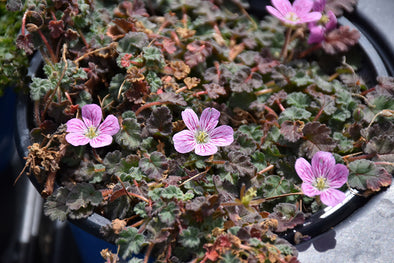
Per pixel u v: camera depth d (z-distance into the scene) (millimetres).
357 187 352
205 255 326
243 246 323
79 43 387
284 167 365
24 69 390
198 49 393
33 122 376
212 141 355
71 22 379
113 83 377
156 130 362
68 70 371
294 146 369
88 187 345
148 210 336
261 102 391
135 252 328
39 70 387
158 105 371
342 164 347
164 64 379
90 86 378
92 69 376
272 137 372
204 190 355
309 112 375
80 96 372
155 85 373
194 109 378
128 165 358
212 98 383
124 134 362
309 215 348
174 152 368
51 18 383
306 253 333
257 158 366
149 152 365
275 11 386
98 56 383
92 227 339
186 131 354
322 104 378
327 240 336
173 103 368
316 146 366
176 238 335
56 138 364
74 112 371
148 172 349
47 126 366
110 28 392
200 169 365
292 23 384
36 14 376
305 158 370
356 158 364
